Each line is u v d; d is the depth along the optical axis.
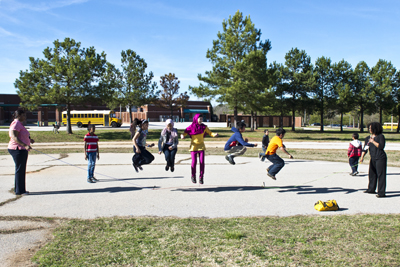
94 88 31.06
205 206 6.25
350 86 48.06
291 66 44.56
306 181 9.09
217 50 31.36
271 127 62.56
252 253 3.94
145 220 5.29
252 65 27.92
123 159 14.58
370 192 7.46
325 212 5.87
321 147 22.59
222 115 74.19
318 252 3.96
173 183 8.66
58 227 4.93
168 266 3.59
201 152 7.79
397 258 3.77
